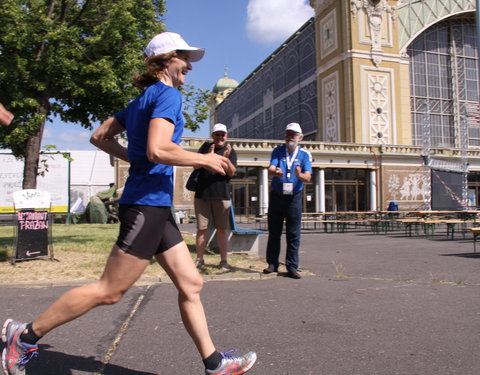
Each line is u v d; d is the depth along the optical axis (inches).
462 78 1488.7
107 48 292.8
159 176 79.9
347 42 1270.9
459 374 91.7
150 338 115.6
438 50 1473.9
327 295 168.6
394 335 117.9
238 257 272.4
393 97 1288.1
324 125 1382.9
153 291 176.1
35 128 281.6
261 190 1068.5
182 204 979.9
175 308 148.2
